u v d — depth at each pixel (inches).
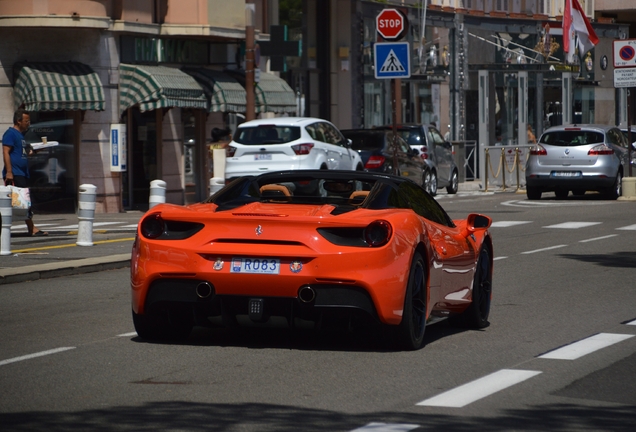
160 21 2475.4
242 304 725.3
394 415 564.1
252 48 2187.5
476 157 3769.7
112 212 2330.2
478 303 871.7
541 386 641.6
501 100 4097.0
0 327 858.8
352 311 710.5
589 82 4815.5
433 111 3855.8
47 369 684.1
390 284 713.0
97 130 2305.6
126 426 536.7
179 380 650.2
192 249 725.3
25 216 1649.9
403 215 745.6
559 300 1031.0
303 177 818.2
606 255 1428.4
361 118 3518.7
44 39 2247.8
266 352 746.8
